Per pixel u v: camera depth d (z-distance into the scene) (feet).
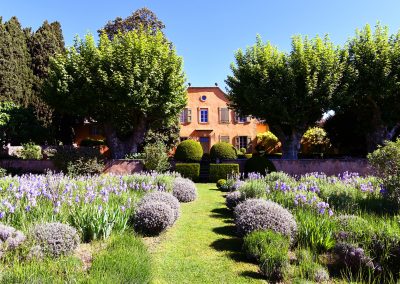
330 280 15.42
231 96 75.66
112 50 66.85
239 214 24.16
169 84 67.87
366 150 81.61
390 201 26.61
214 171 65.57
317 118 70.74
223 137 100.63
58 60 69.05
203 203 38.40
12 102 77.61
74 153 59.41
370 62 65.31
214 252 20.25
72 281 12.44
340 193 28.96
